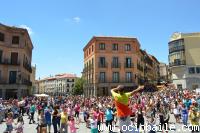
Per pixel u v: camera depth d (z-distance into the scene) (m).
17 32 48.28
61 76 152.88
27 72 57.25
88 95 65.62
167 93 40.00
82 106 28.70
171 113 26.67
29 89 58.69
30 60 62.19
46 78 173.50
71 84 145.88
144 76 75.19
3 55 46.41
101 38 60.47
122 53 61.12
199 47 56.16
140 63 70.75
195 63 56.03
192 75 55.81
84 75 72.62
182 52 57.25
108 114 15.82
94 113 16.25
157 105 22.34
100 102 25.70
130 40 61.81
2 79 45.75
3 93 45.41
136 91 4.77
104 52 60.22
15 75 47.31
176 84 58.06
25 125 19.84
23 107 26.45
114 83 59.53
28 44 56.00
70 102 29.42
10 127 14.34
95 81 58.91
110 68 60.00
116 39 61.16
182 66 56.88
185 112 17.66
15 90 46.69
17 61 47.84
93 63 60.97
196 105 15.63
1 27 45.50
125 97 4.72
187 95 31.78
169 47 61.12
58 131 14.91
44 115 15.02
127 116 4.70
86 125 18.97
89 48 66.44
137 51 64.69
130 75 60.94
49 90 164.25
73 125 14.30
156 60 103.38
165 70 115.06
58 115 14.64
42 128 13.17
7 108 22.97
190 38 57.19
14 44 48.03
